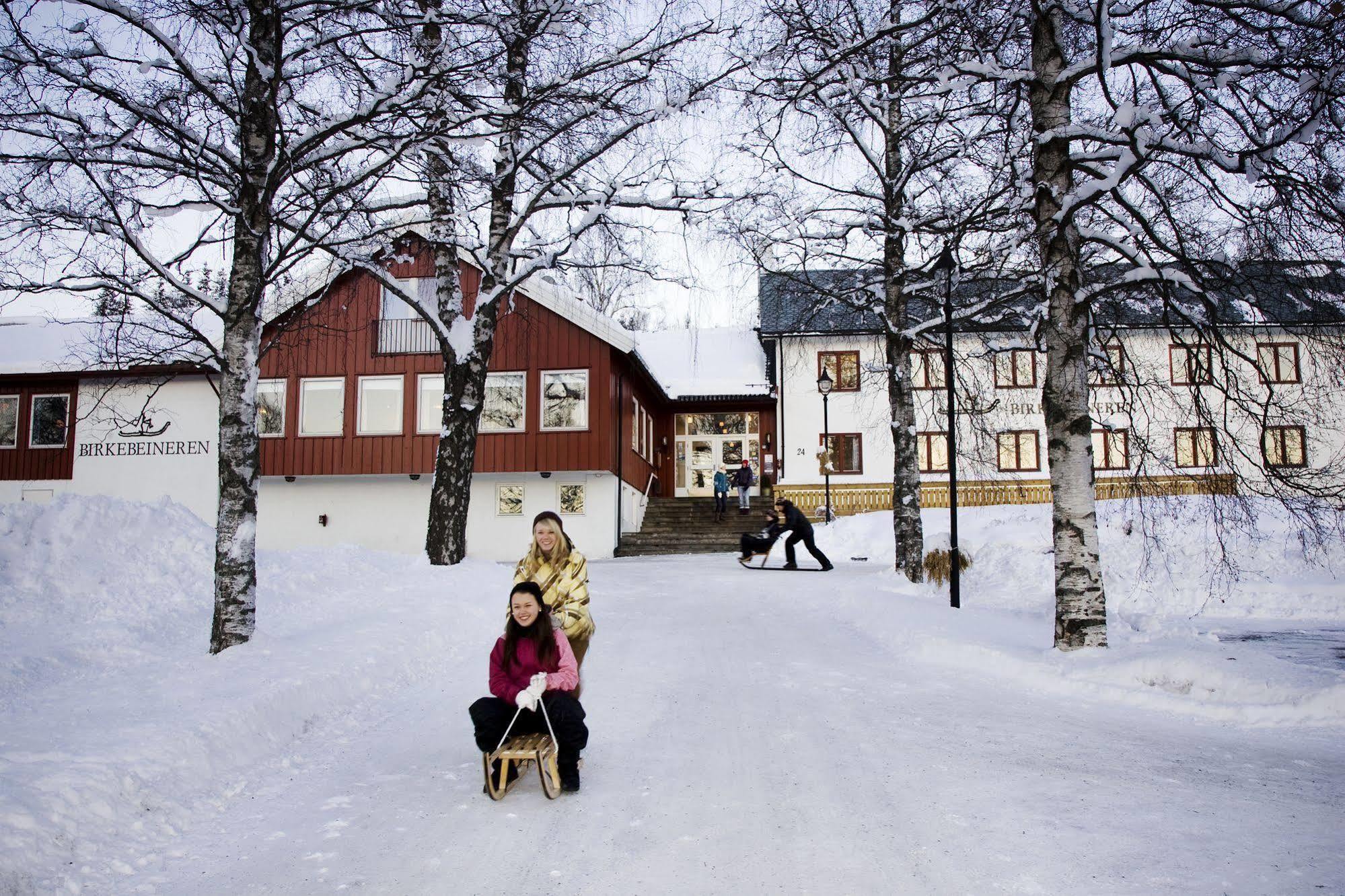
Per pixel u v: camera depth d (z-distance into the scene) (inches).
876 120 557.0
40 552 426.3
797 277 605.6
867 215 584.4
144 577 434.9
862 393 1259.8
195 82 329.7
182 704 251.4
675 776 224.1
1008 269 508.7
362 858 175.8
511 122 416.2
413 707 297.9
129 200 355.9
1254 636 456.8
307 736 262.1
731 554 991.0
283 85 377.4
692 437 1397.6
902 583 607.8
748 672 346.6
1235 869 164.2
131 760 205.2
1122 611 561.6
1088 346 398.9
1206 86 327.3
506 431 1049.5
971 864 168.6
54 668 309.1
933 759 234.4
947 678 335.0
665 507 1240.2
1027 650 361.1
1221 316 358.3
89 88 324.5
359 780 225.0
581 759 239.0
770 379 1362.0
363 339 1078.4
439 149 411.5
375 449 1067.9
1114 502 879.1
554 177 528.4
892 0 458.9
